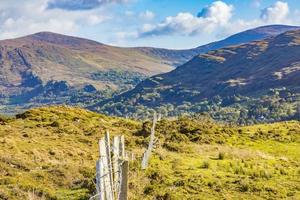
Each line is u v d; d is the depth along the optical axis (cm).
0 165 2664
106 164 1229
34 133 4266
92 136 4506
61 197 2150
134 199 2022
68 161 3112
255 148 4594
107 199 1195
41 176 2506
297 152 4497
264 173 2928
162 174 2609
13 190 2128
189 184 2475
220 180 2684
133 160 2805
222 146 4416
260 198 2323
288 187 2636
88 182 2378
